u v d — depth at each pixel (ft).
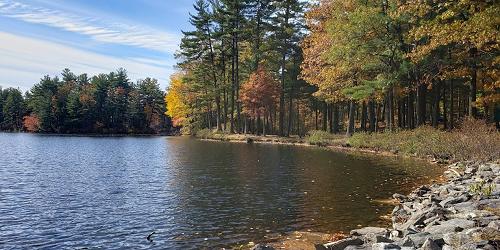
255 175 72.02
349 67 120.88
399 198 49.55
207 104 244.42
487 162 69.77
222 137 197.77
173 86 277.03
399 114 159.12
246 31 194.49
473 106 102.17
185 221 40.47
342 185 60.29
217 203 48.78
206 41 212.84
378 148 117.60
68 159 106.52
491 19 55.77
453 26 59.82
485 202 36.32
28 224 39.50
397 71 114.83
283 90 195.62
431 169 76.07
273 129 244.01
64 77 417.69
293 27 189.57
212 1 210.38
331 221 39.99
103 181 66.33
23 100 398.62
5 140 223.71
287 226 38.40
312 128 267.80
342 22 124.57
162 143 186.70
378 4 118.11
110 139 243.60
